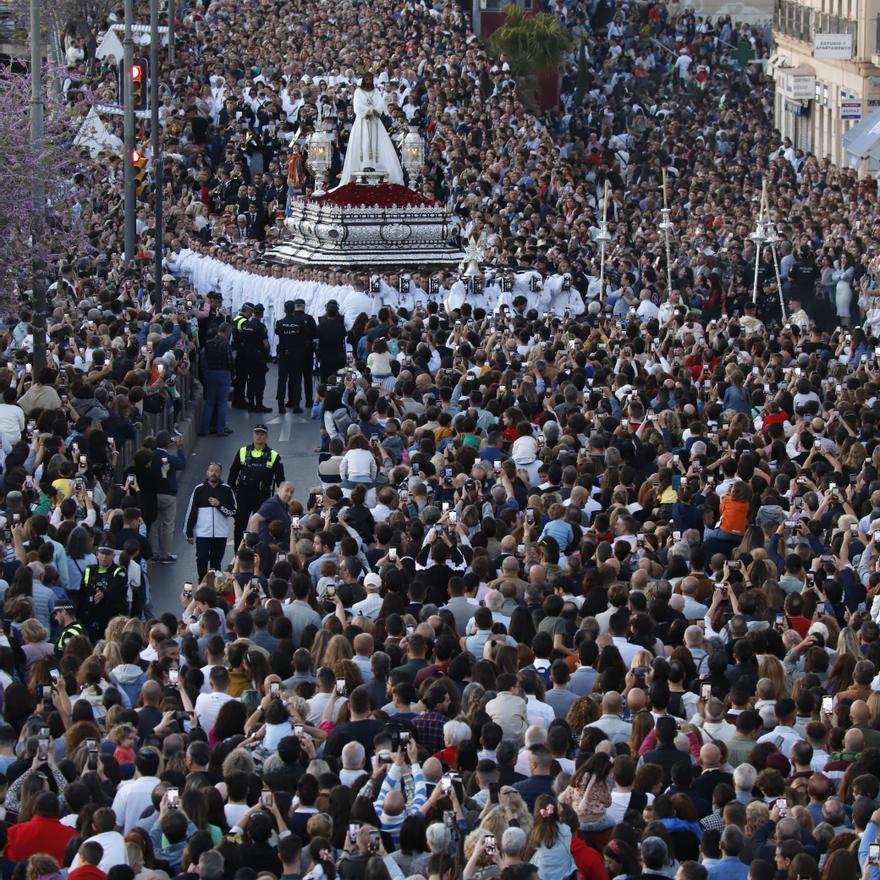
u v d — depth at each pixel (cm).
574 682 5272
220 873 4006
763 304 13038
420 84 17462
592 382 8738
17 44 17175
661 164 18000
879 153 16250
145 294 11569
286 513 7019
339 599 5859
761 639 5462
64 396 8244
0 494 7050
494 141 16362
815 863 4066
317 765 4488
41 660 5238
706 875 4000
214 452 9900
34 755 4650
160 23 19062
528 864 3956
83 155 13525
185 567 8125
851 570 6350
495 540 6581
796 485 6962
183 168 15425
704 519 6869
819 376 8775
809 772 4669
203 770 4578
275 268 12300
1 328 10106
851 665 5316
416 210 13100
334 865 4044
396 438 7794
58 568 6356
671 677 5172
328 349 10731
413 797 4394
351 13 19112
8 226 9462
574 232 13975
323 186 13512
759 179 17312
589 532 6469
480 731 4841
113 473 7800
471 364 9350
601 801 4391
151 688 5025
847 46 18912
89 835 4253
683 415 8212
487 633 5547
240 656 5259
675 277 13312
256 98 16700
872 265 13100
